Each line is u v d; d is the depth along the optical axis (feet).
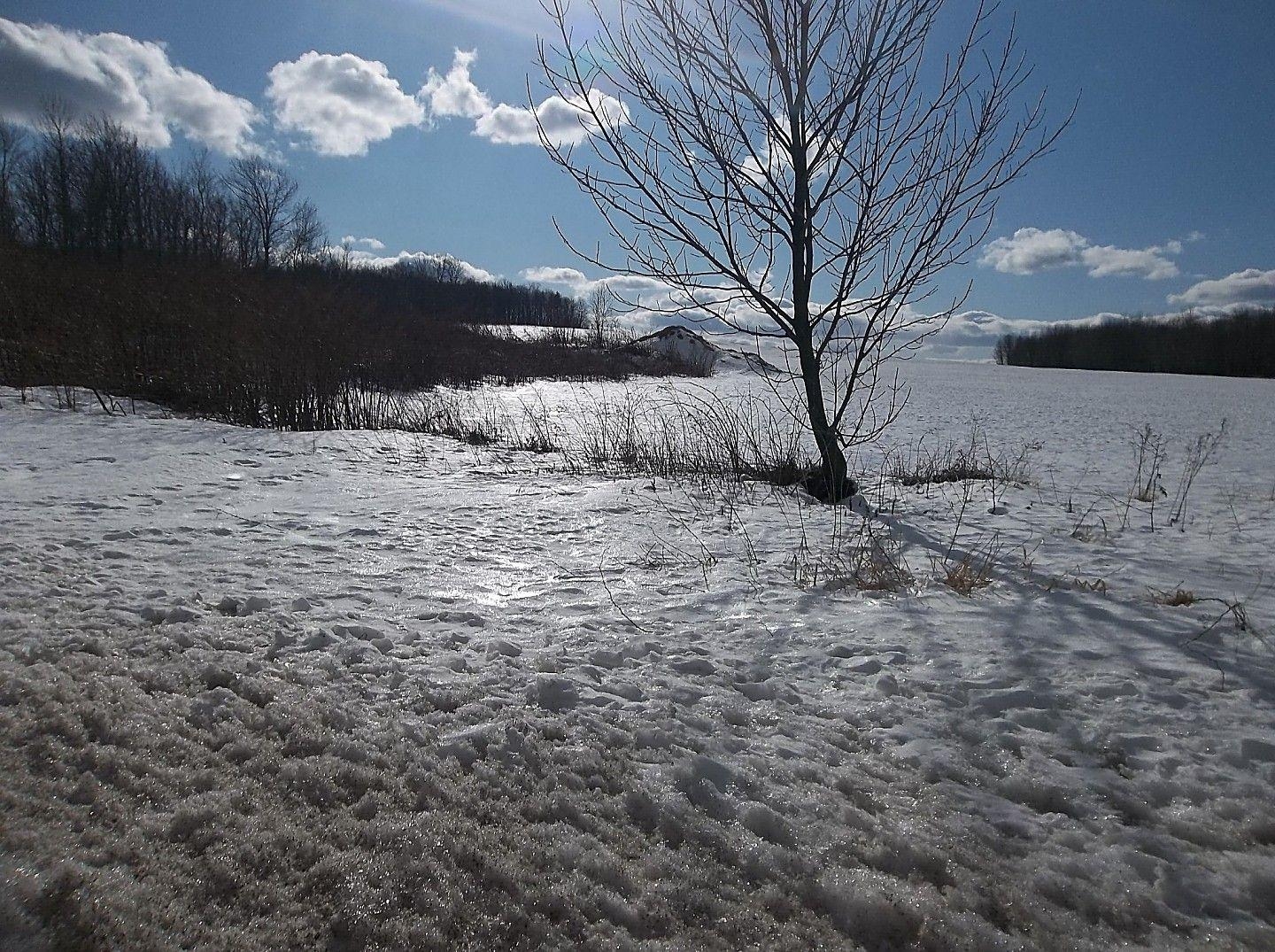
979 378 140.56
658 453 33.53
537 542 19.63
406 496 24.99
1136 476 35.22
